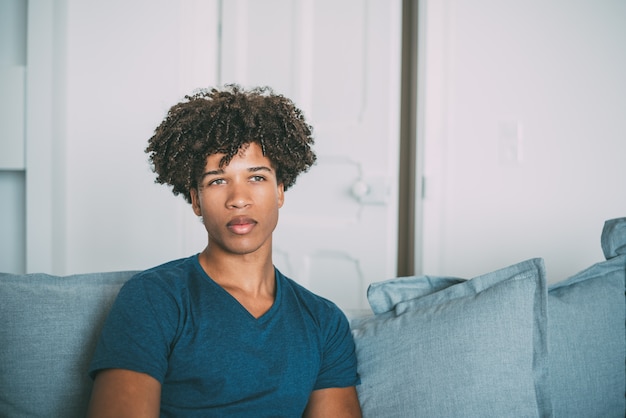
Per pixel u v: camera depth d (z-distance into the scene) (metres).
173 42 2.21
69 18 2.20
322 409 1.02
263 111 1.02
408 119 2.39
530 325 1.04
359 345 1.10
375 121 2.07
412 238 2.41
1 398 0.96
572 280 1.20
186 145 0.98
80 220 2.25
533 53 1.97
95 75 2.23
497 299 1.04
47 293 1.03
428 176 2.08
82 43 2.22
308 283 2.24
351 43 2.12
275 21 2.25
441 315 1.05
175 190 1.08
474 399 0.97
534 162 1.97
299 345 0.98
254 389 0.92
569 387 1.09
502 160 2.00
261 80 2.29
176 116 1.02
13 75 2.12
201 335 0.91
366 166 2.09
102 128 2.23
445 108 2.06
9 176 2.24
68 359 0.98
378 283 1.18
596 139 1.91
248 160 0.97
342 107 2.14
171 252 2.23
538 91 1.96
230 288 0.98
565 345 1.11
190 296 0.94
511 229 2.00
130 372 0.83
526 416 0.98
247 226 0.96
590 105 1.91
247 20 2.31
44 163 2.15
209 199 0.97
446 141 2.07
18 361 0.96
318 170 2.20
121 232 2.25
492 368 0.99
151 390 0.84
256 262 1.00
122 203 2.25
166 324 0.90
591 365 1.11
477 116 2.03
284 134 1.03
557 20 1.94
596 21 1.90
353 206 2.13
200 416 0.90
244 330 0.94
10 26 2.20
